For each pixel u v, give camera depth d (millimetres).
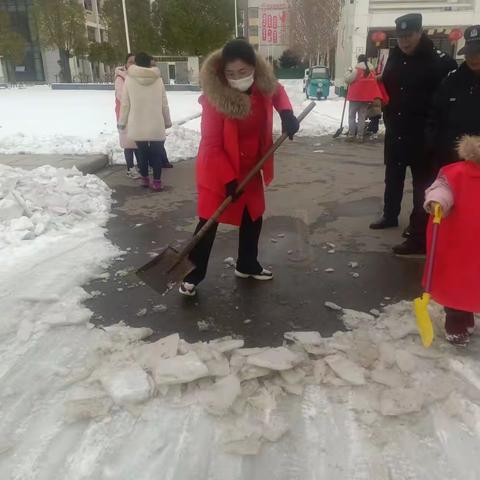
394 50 4410
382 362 2768
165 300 3615
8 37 34469
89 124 12938
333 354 2857
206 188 3301
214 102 3021
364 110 10828
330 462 2166
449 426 2330
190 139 10172
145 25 32281
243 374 2660
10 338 3082
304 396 2553
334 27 39406
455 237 2709
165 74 31062
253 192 3479
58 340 3061
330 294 3709
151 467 2146
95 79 44281
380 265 4215
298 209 5816
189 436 2305
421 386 2559
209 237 3492
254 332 3199
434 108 3762
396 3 27156
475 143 2604
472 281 2703
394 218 5098
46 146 9164
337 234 4961
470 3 26859
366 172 7844
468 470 2105
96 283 3881
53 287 3695
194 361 2701
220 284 3873
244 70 3002
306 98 22422
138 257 4410
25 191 5422
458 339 2891
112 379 2600
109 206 5926
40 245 4516
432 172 4125
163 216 5602
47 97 23297
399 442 2254
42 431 2336
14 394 2580
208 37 32156
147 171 6867
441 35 27328
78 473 2115
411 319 3199
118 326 3230
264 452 2229
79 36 33812
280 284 3873
